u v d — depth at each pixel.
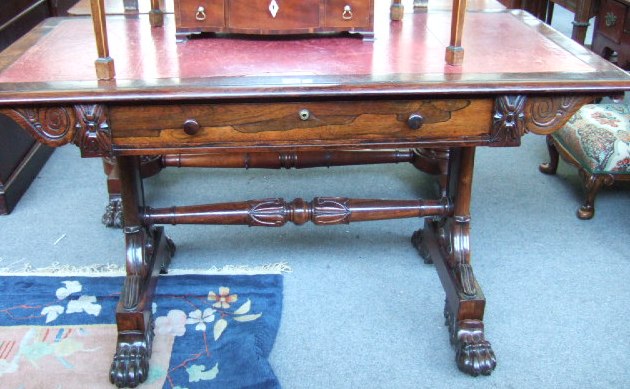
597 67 1.35
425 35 1.60
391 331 1.71
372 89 1.24
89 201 2.39
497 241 2.11
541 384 1.54
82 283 1.89
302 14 1.49
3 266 1.98
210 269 1.95
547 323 1.74
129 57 1.42
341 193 2.42
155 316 1.74
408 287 1.89
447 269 1.68
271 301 1.80
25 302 1.80
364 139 1.34
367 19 1.51
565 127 2.34
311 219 1.74
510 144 1.35
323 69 1.33
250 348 1.61
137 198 1.64
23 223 2.24
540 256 2.03
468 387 1.53
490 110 1.33
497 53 1.45
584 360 1.61
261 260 2.01
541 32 1.63
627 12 2.66
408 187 2.47
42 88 1.22
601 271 1.96
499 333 1.70
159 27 1.67
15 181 2.36
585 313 1.78
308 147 1.33
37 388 1.51
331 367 1.59
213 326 1.70
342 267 1.98
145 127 1.28
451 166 1.70
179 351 1.62
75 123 1.26
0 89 1.21
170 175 2.54
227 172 2.58
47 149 2.72
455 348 1.61
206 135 1.30
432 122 1.33
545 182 2.52
